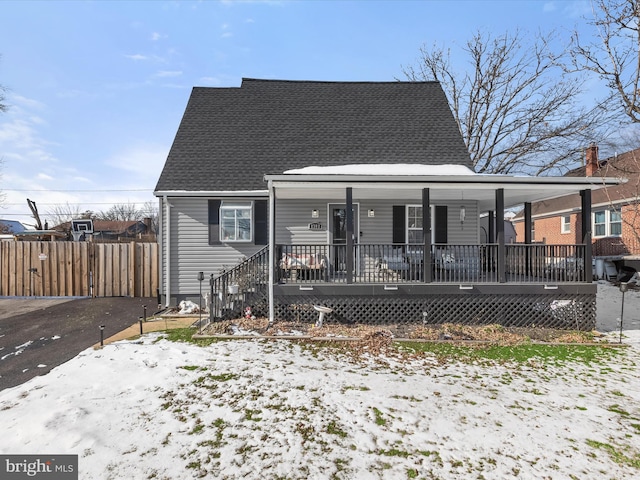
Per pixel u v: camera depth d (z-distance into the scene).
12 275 11.25
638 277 14.63
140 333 7.34
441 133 11.63
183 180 10.22
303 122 11.95
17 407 4.09
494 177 7.66
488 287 7.76
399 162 10.68
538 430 3.70
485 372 5.34
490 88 20.12
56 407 4.07
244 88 12.96
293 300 7.91
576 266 8.02
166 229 10.12
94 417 3.86
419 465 3.12
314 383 4.83
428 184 7.75
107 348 6.27
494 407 4.20
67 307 9.92
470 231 10.69
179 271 10.23
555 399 4.43
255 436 3.55
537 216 22.38
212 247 10.30
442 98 12.92
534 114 18.98
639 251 14.75
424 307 7.83
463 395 4.51
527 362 5.78
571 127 18.03
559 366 5.61
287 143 11.26
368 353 6.16
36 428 3.61
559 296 7.76
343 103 12.74
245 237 10.32
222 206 10.23
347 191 7.87
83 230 18.78
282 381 4.89
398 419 3.89
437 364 5.67
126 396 4.40
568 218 20.05
